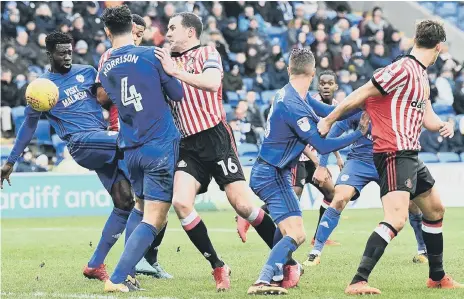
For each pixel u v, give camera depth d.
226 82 49.09
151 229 16.95
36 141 45.03
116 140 19.62
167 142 16.80
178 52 17.55
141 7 50.81
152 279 19.94
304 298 16.25
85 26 48.47
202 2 52.31
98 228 35.03
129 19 17.14
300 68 17.05
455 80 51.84
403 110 16.47
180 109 17.41
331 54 51.81
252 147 46.38
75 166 43.66
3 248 28.14
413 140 16.58
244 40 51.12
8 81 45.75
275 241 18.02
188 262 23.61
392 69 16.25
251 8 52.25
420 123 16.75
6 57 46.16
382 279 19.53
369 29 54.31
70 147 20.16
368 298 16.25
